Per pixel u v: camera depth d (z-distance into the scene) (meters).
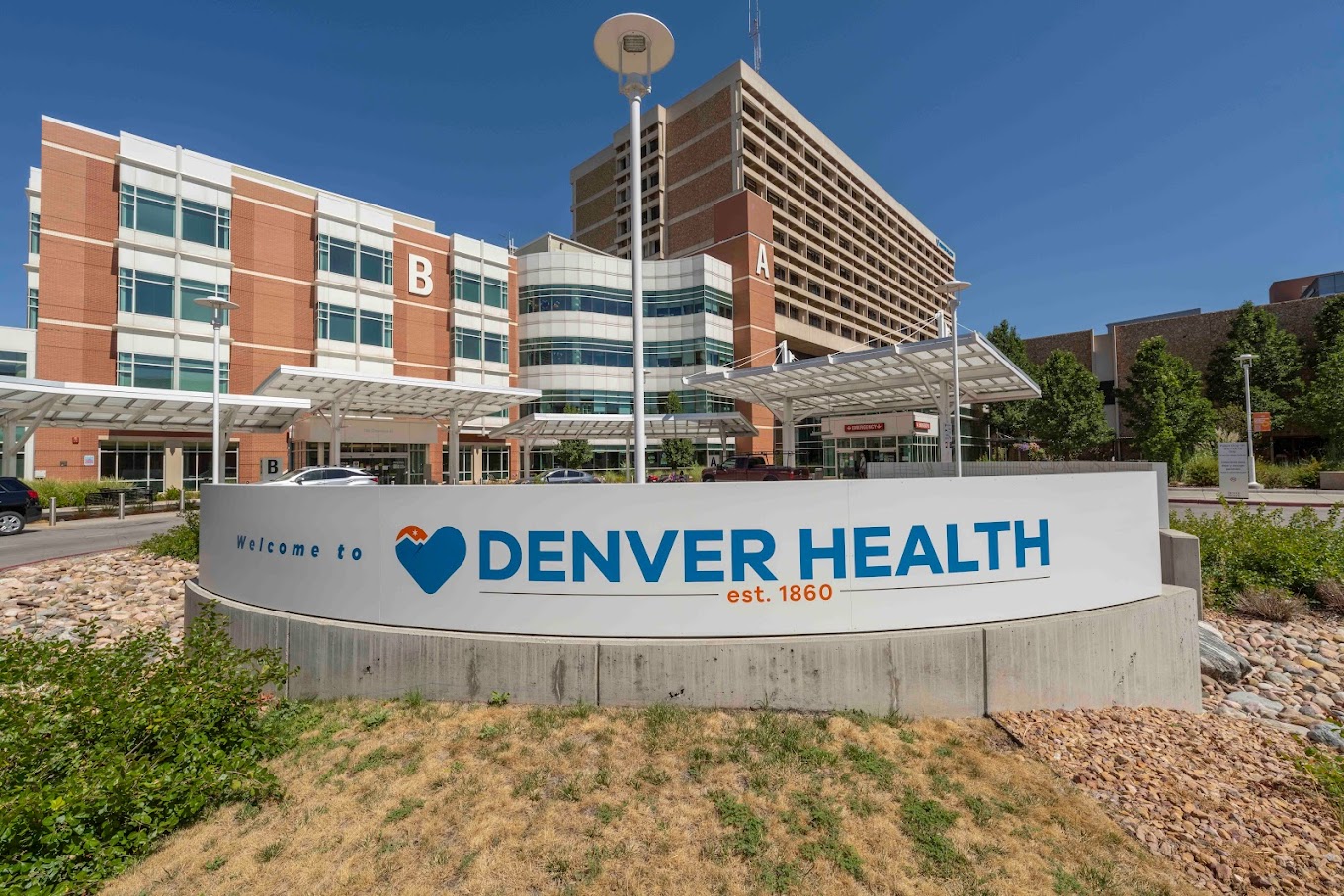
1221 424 41.31
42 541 17.11
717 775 4.07
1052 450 48.09
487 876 3.22
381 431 33.50
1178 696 6.00
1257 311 45.09
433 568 5.49
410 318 40.94
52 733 4.00
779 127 68.06
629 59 7.52
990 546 5.44
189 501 25.81
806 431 50.91
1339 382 32.22
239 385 33.25
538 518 5.29
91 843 3.39
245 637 6.29
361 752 4.53
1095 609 5.76
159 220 31.06
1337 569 9.75
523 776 4.10
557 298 47.09
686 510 5.16
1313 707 6.62
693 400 49.09
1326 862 3.64
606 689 4.98
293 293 35.59
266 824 3.79
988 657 5.11
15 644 5.17
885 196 87.75
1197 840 3.78
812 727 4.69
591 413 47.19
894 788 4.02
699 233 62.72
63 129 28.75
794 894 3.10
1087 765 4.54
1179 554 8.70
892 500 5.26
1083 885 3.28
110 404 23.12
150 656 6.08
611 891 3.11
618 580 5.19
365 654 5.48
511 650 5.11
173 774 3.94
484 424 43.84
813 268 67.06
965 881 3.24
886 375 27.61
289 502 6.21
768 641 4.97
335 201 37.53
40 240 27.98
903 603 5.25
